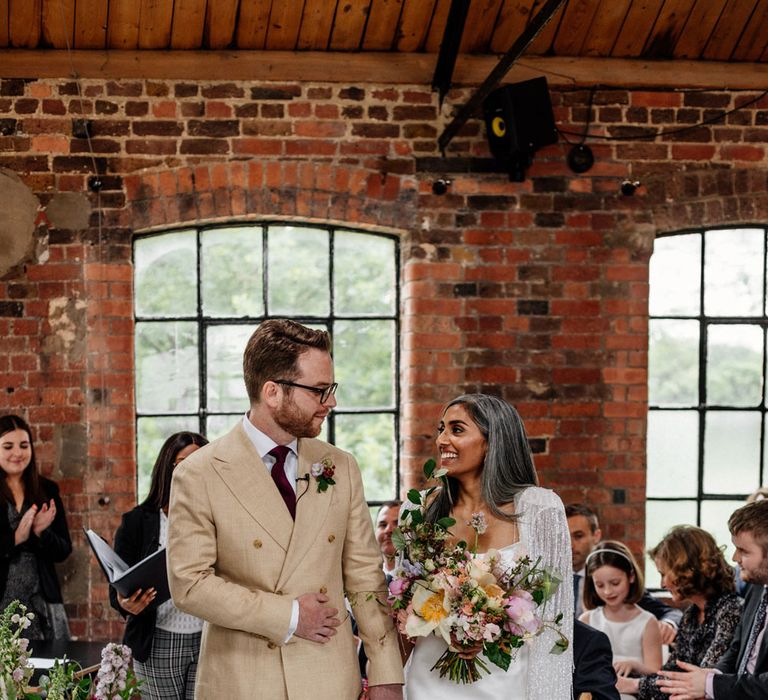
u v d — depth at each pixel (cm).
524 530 265
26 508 449
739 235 534
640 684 365
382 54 502
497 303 508
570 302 511
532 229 509
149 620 355
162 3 475
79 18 478
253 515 254
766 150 521
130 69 491
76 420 490
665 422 535
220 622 246
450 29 476
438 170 507
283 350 254
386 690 260
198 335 514
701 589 357
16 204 489
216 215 498
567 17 495
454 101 508
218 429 515
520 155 495
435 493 283
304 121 502
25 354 489
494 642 248
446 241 506
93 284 491
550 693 259
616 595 398
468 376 507
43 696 276
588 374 510
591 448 509
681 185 516
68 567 486
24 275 489
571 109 512
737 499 537
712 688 312
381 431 524
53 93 492
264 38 493
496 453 271
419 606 254
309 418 255
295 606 247
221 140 498
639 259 514
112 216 493
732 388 537
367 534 274
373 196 504
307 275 520
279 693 249
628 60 512
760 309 536
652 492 534
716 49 515
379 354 524
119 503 491
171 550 254
